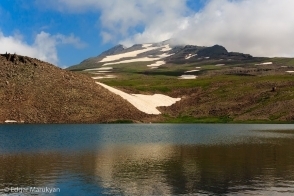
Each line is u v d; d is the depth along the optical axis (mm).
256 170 34625
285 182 29781
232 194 26250
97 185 28719
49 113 109812
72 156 43156
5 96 110062
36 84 119188
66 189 27562
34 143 57594
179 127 101312
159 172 33688
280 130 90625
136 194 26297
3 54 130000
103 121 112188
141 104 132375
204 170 34656
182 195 25969
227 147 52906
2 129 84375
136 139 65688
